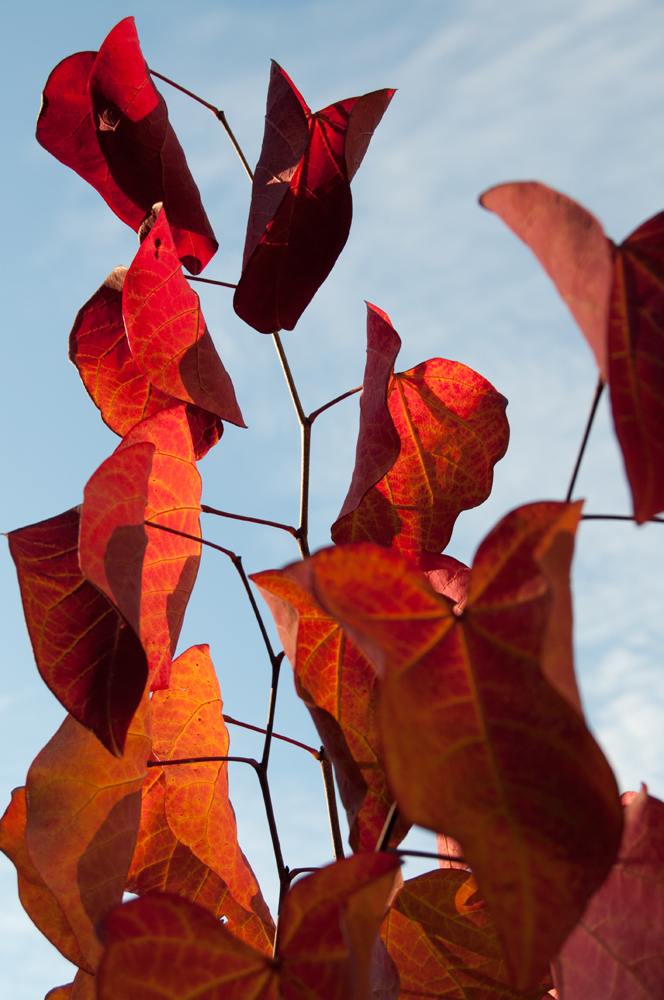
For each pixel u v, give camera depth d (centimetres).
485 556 55
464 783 53
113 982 54
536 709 53
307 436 68
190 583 65
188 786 66
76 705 60
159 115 69
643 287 55
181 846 67
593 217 53
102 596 62
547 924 50
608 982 57
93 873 61
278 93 67
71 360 68
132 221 70
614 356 54
